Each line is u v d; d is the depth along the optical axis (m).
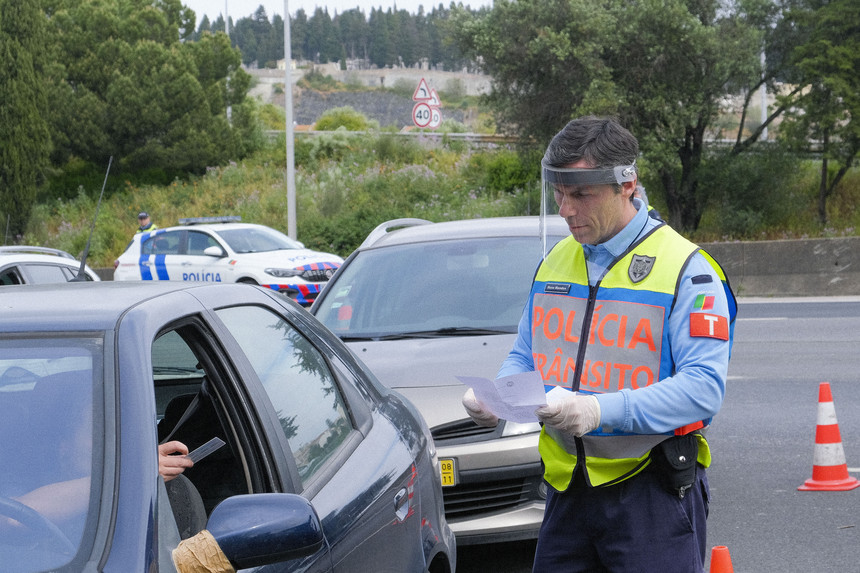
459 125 38.19
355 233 25.30
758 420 8.17
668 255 2.58
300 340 2.98
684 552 2.60
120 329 2.12
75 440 1.93
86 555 1.74
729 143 23.00
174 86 33.31
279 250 17.23
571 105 21.38
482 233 6.21
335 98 92.56
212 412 3.10
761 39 21.17
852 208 23.05
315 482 2.47
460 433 4.59
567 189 2.60
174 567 1.80
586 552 2.69
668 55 20.67
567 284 2.69
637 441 2.57
